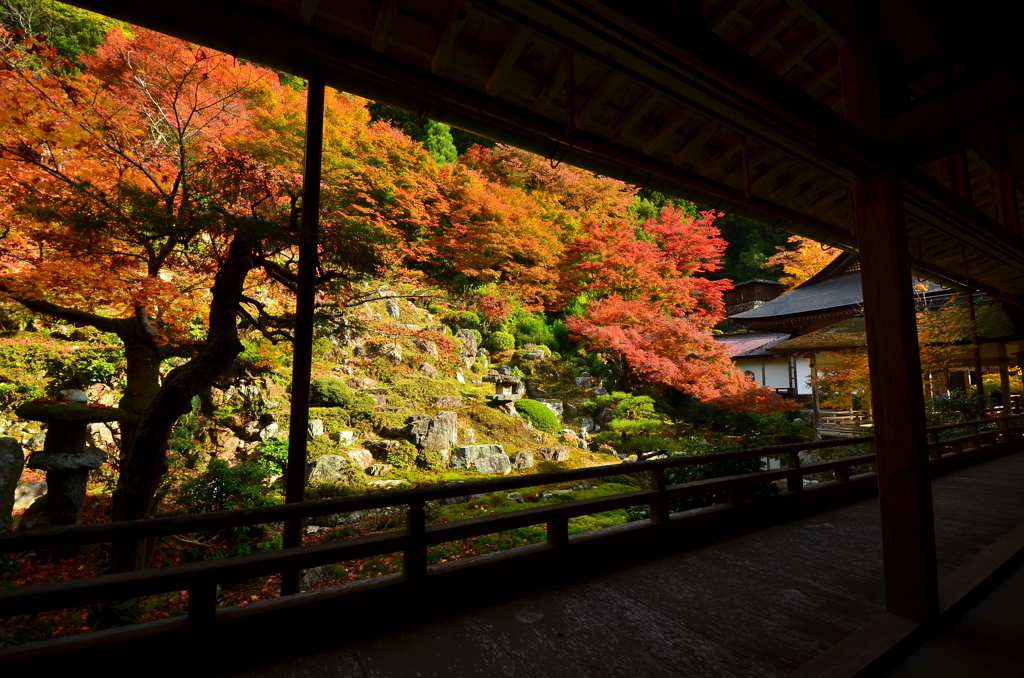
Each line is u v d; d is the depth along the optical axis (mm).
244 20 2100
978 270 8688
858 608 2879
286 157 7531
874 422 2850
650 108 3045
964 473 7648
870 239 2836
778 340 20625
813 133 2350
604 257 15961
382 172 10805
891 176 2762
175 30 2420
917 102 2559
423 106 2992
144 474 3914
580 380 15641
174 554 5371
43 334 8773
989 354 14234
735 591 3113
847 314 18094
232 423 8836
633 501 3740
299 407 2898
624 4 1639
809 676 2111
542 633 2576
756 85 2055
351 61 2342
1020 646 2525
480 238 14328
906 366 2695
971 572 3367
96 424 8062
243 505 6031
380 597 2635
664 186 3910
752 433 13586
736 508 4453
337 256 4094
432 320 14633
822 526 4570
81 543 1998
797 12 2938
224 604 4625
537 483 3227
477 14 2297
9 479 5281
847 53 2855
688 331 13609
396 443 9672
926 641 2568
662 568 3498
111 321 4898
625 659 2326
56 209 4227
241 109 7137
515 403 12781
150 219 3977
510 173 17859
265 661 2299
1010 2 3293
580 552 3395
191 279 5625
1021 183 5129
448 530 2877
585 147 3053
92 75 5617
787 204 4555
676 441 11406
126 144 5086
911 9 3404
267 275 4754
